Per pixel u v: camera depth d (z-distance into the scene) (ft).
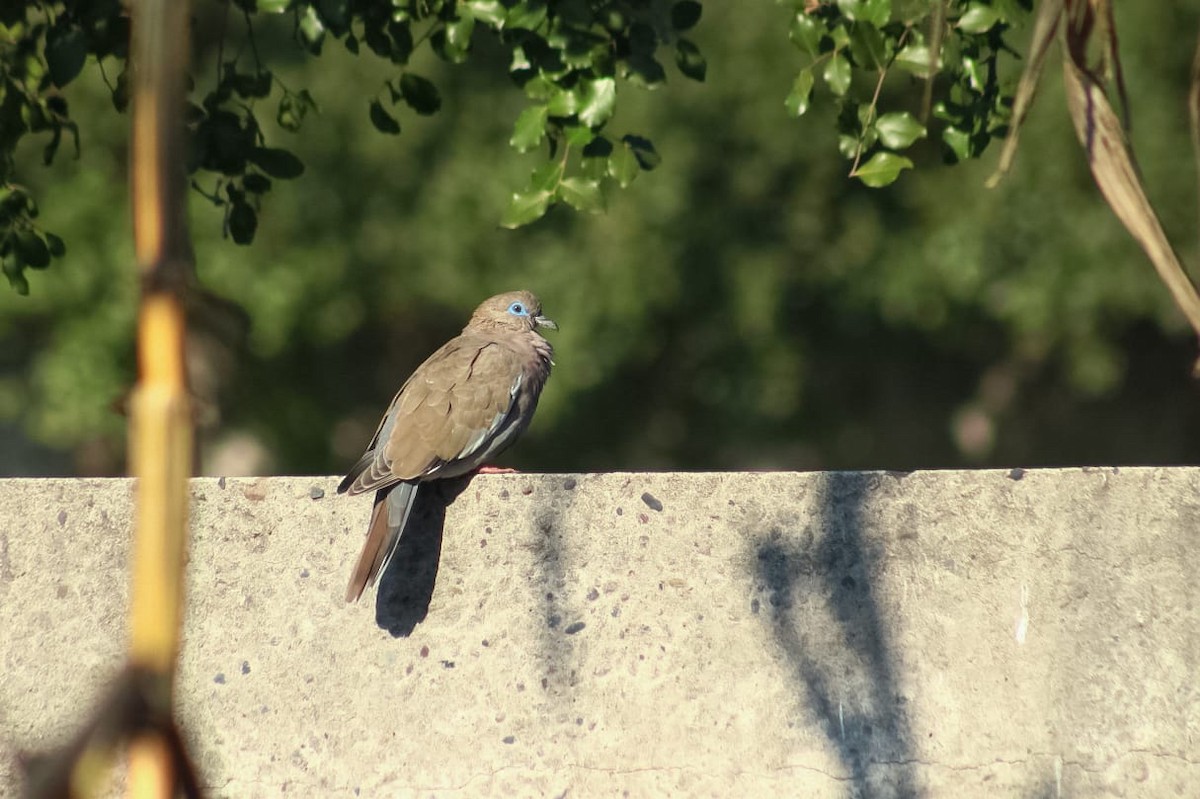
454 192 83.56
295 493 27.89
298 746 27.40
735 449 99.30
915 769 27.45
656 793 27.37
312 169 82.94
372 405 102.42
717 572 27.78
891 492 27.86
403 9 33.35
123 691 7.30
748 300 87.81
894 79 69.05
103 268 80.18
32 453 124.77
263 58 77.20
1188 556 27.66
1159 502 27.71
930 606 27.71
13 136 34.76
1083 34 24.21
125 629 27.68
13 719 27.53
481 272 85.87
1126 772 27.43
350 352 100.94
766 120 84.33
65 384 81.56
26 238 35.47
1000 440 110.11
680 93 84.53
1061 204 84.53
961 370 107.76
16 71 34.37
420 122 83.46
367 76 81.71
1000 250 85.81
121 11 32.22
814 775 27.45
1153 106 80.69
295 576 27.73
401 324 100.07
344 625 27.66
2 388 94.84
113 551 27.89
